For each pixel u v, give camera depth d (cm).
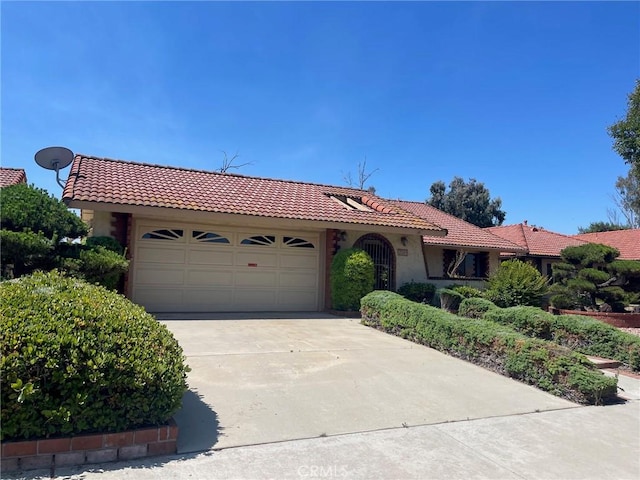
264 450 444
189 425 492
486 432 523
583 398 666
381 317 1139
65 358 397
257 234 1408
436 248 2106
